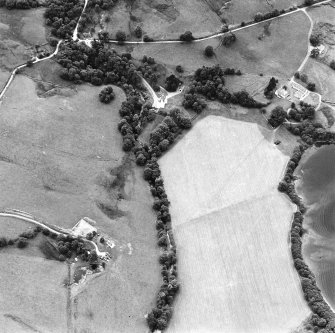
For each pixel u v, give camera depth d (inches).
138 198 6870.1
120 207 6766.7
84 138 7180.1
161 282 6299.2
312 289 6304.1
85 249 6368.1
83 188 6815.9
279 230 6752.0
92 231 6501.0
